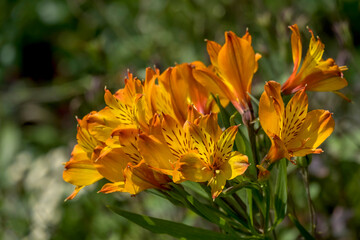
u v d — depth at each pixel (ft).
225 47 1.65
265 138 1.69
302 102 1.57
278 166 1.70
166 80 1.63
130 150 1.58
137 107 1.59
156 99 1.63
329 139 2.40
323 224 2.31
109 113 1.63
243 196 1.74
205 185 1.59
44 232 2.60
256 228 1.71
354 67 2.54
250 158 1.62
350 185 2.44
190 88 1.67
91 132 1.61
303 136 1.58
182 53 3.07
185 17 3.04
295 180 2.35
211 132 1.52
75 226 2.68
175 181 1.53
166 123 1.53
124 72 2.76
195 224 2.40
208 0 2.86
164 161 1.54
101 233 2.57
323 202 2.38
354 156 2.40
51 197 2.86
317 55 1.69
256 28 2.81
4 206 2.86
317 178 2.35
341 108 2.57
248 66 1.66
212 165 1.55
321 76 1.67
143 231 2.38
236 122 1.77
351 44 2.30
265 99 1.54
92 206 2.58
